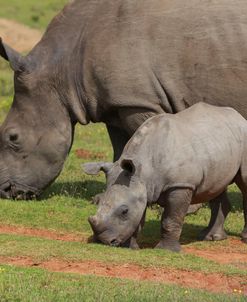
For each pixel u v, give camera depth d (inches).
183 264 987.9
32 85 1322.6
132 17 1269.7
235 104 1250.0
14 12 3577.8
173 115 1097.4
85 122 1325.0
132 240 1054.4
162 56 1250.0
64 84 1318.9
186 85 1250.6
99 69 1278.3
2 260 968.9
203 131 1088.2
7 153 1330.0
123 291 854.5
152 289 869.2
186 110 1117.1
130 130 1289.4
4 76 2546.8
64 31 1334.9
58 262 969.5
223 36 1237.7
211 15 1244.5
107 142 1878.7
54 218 1209.4
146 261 985.5
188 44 1243.8
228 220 1273.4
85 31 1314.0
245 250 1114.7
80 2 1343.5
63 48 1322.6
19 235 1096.8
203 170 1074.7
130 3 1279.5
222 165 1094.4
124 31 1268.5
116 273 943.0
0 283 863.7
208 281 939.3
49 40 1342.3
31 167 1325.0
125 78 1261.1
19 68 1320.1
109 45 1273.4
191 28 1243.8
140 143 1060.5
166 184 1056.8
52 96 1322.6
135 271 951.0
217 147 1088.2
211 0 1253.1
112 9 1295.5
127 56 1261.1
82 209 1270.9
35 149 1322.6
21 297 829.8
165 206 1068.5
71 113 1327.5
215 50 1238.3
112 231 1035.3
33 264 959.0
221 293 883.4
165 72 1250.0
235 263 1028.5
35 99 1326.3
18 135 1322.6
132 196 1038.4
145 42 1256.2
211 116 1112.8
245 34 1235.2
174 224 1066.1
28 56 1332.4
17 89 1333.7
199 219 1279.5
